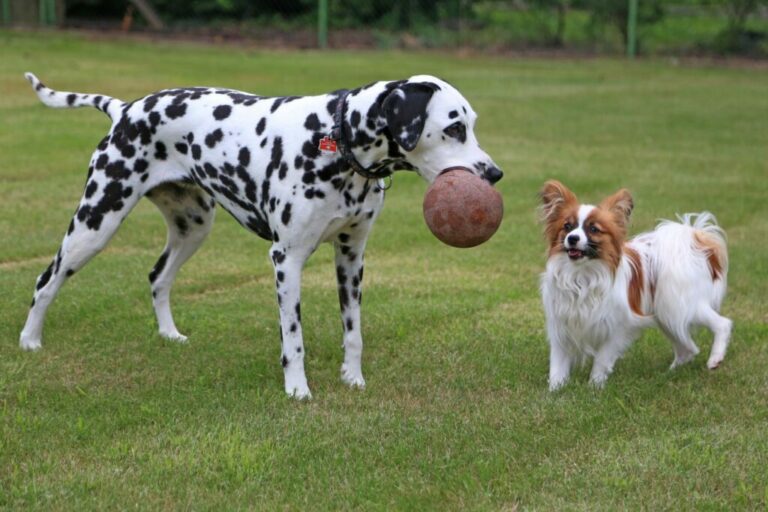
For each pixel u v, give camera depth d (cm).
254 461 643
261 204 757
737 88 2662
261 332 926
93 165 809
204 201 863
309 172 725
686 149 1889
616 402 755
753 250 1231
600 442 684
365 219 756
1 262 1114
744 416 734
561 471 637
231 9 3588
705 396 773
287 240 745
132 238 1228
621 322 796
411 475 632
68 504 587
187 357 855
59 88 2175
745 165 1752
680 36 3388
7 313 941
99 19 3550
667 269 820
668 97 2494
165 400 752
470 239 693
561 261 785
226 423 708
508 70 2914
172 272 894
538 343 911
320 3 3262
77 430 689
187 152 786
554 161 1753
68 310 952
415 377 823
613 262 776
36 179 1486
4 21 3278
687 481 619
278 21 3581
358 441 682
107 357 847
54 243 1177
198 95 790
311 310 992
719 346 817
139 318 949
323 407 750
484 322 967
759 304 1030
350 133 707
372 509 591
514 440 685
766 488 598
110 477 620
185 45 3138
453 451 667
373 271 1136
